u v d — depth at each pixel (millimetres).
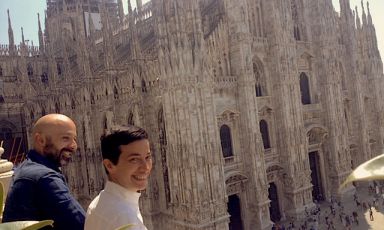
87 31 110875
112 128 7293
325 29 71312
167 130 51906
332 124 70875
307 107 69500
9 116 91688
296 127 63344
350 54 79312
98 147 67875
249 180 57062
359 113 78938
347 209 64438
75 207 7098
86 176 71750
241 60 56688
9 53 95625
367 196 70375
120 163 6957
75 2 110000
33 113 84812
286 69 62906
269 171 61594
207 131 49844
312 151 70438
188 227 49750
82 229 6891
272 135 63312
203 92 49812
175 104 50000
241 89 57188
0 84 93000
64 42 99500
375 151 85938
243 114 57219
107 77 63250
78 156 73062
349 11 79500
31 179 7297
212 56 55750
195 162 48688
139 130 7250
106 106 64688
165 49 50312
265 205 56656
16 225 4199
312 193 71000
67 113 74312
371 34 86500
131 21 58906
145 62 57281
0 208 4832
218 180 50469
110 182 7086
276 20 62594
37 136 8508
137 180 7059
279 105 62875
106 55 64125
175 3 48719
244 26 57062
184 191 50250
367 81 86438
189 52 49062
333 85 71938
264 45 63094
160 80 51719
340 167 71312
